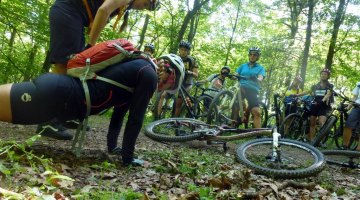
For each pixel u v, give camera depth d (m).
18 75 12.34
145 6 4.06
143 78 3.63
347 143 8.47
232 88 7.97
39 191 2.30
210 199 2.79
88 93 3.46
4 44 12.02
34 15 9.87
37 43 10.90
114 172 3.43
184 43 8.32
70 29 3.79
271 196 3.28
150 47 9.48
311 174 4.41
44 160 2.67
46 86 3.34
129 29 19.34
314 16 17.61
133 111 3.69
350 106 8.51
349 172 5.75
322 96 9.30
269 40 19.98
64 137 3.94
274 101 9.83
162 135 5.83
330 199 3.53
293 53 20.17
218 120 7.57
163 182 3.21
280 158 4.72
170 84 7.43
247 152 4.96
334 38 17.19
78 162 3.53
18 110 3.33
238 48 20.06
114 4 3.65
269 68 20.11
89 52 3.54
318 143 7.99
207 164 4.51
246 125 8.49
